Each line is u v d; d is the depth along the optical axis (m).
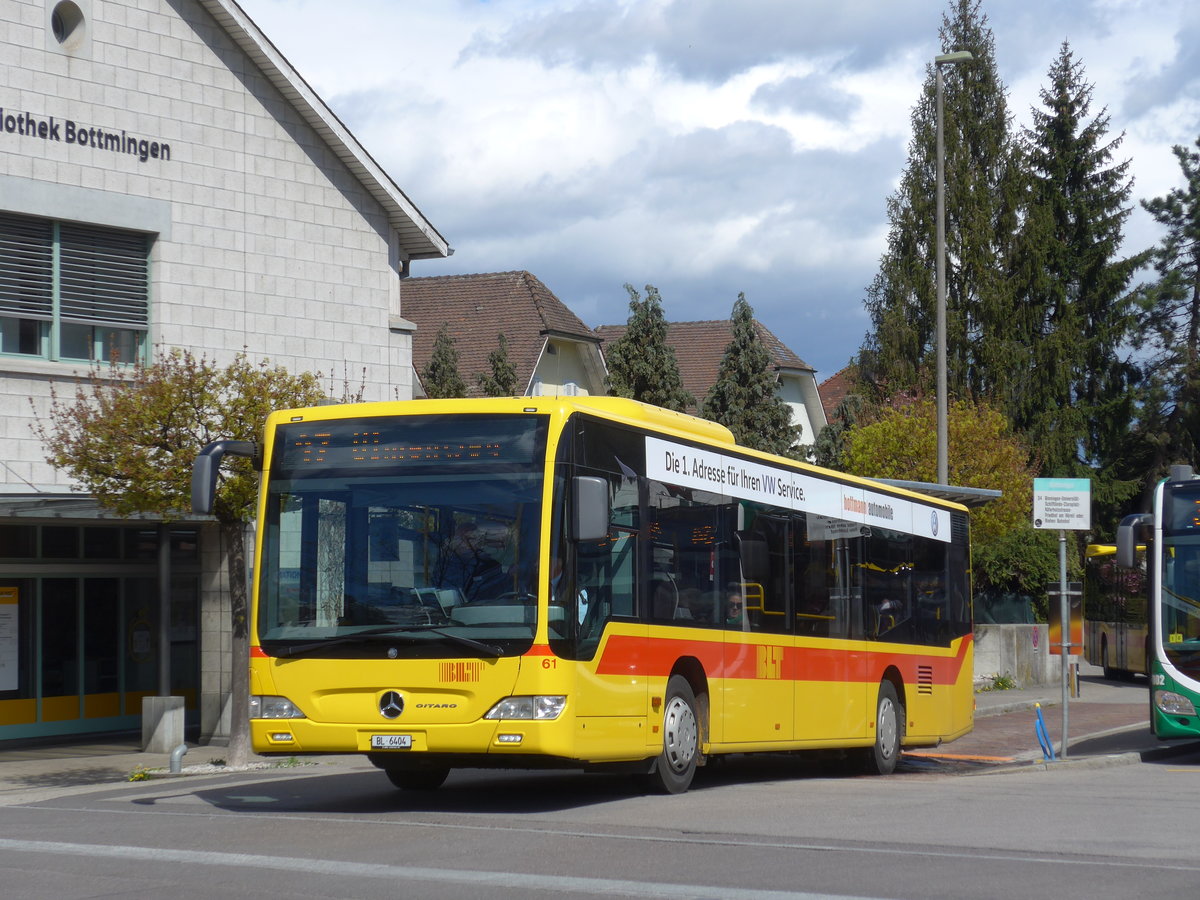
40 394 21.75
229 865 9.23
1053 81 63.25
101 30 22.73
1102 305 61.34
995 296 55.88
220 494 17.69
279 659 11.90
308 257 25.25
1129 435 61.44
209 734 24.16
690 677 13.81
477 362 50.56
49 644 24.31
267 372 18.48
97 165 22.59
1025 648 35.66
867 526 17.80
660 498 13.30
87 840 10.63
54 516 20.81
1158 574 18.81
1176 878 8.71
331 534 12.04
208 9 24.03
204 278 23.83
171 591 25.91
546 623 11.48
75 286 22.52
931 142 58.09
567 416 11.94
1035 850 9.85
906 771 18.69
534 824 11.02
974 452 33.06
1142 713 28.23
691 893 8.02
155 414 17.59
